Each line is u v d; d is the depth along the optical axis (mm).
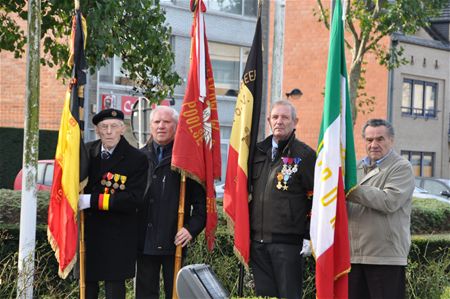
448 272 10469
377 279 7105
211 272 5379
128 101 25766
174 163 7191
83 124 7223
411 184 7074
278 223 7148
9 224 9086
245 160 7336
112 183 6965
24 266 7672
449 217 14070
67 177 6914
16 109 26969
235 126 7543
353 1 17625
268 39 30625
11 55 26875
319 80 37312
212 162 7477
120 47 10250
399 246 7113
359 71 17391
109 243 6992
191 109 7371
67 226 6855
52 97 25750
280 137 7195
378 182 7125
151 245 7230
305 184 7168
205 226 7387
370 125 7199
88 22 9500
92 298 7168
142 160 7074
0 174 23094
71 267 6879
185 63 27047
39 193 10367
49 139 23891
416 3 17328
